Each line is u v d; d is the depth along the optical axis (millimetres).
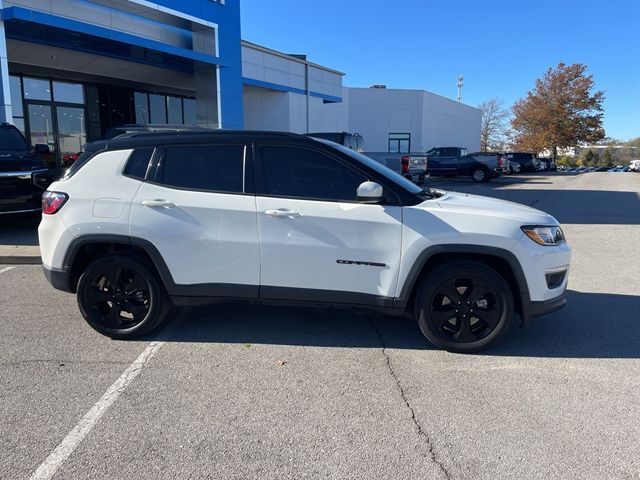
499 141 78125
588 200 16906
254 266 4258
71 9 12391
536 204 15688
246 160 4328
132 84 19312
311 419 3246
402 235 4117
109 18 13297
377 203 4160
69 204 4383
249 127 23297
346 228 4145
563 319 5203
